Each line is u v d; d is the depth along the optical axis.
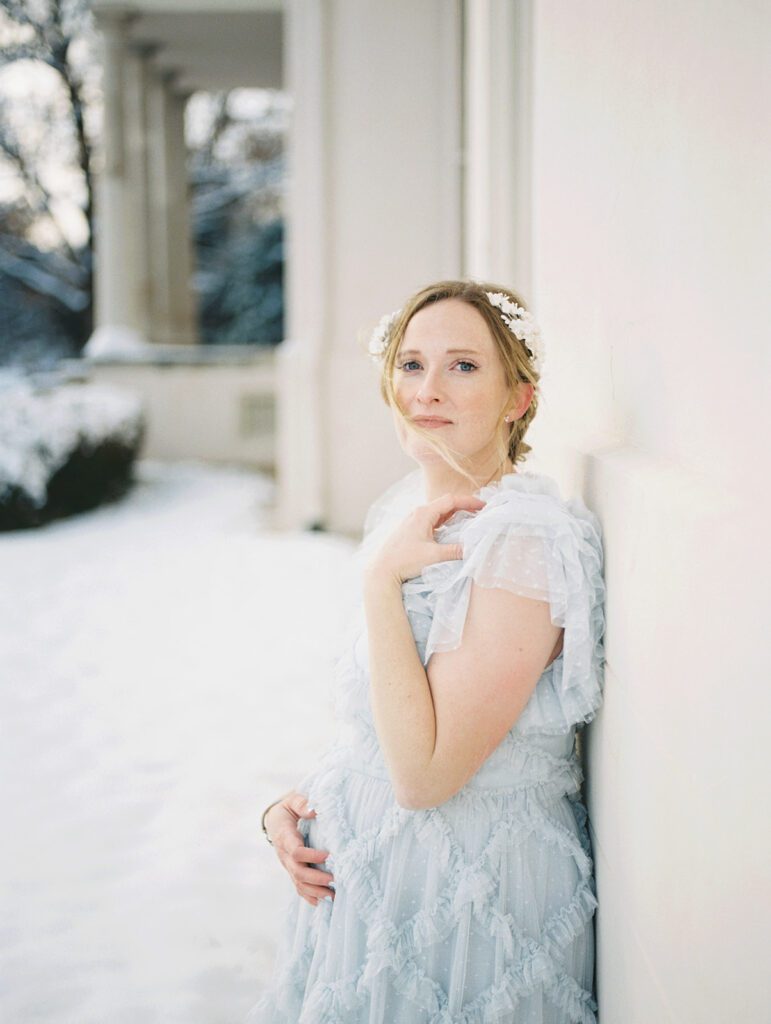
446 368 1.46
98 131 16.97
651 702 1.08
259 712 3.74
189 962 2.12
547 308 2.03
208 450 11.62
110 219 11.19
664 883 1.04
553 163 1.94
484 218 3.64
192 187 18.55
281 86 12.85
